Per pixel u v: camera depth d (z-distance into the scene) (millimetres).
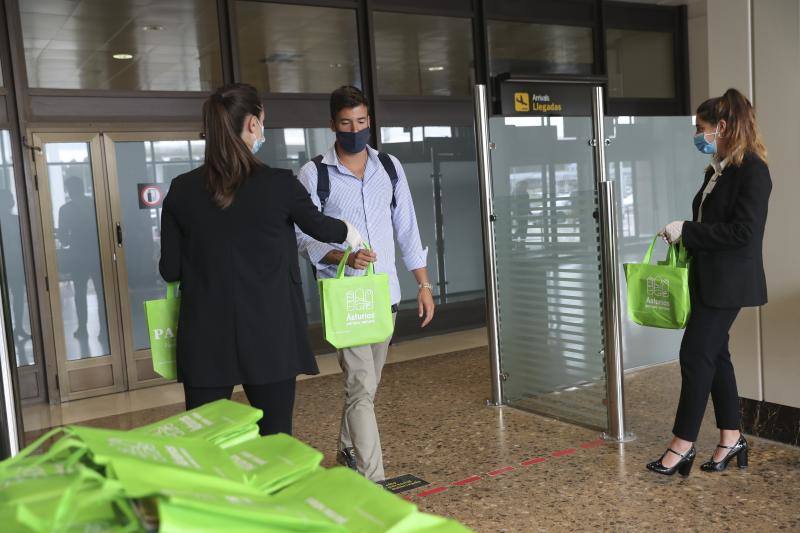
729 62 3523
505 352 4395
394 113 6930
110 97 5656
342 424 3309
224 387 2008
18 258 5410
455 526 684
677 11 8641
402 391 4930
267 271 2008
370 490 728
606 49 8188
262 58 6297
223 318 1971
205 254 1974
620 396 3576
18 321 5418
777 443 3400
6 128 5324
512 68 7586
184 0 5926
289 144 6461
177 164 5930
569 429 3844
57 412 5199
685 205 5059
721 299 2842
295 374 2053
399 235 3230
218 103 1993
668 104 8703
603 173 3709
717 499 2801
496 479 3178
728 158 2877
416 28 7016
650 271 2961
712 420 3816
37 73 5426
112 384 5715
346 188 2998
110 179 5676
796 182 3270
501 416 4184
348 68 6715
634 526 2611
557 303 3994
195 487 646
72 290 5582
